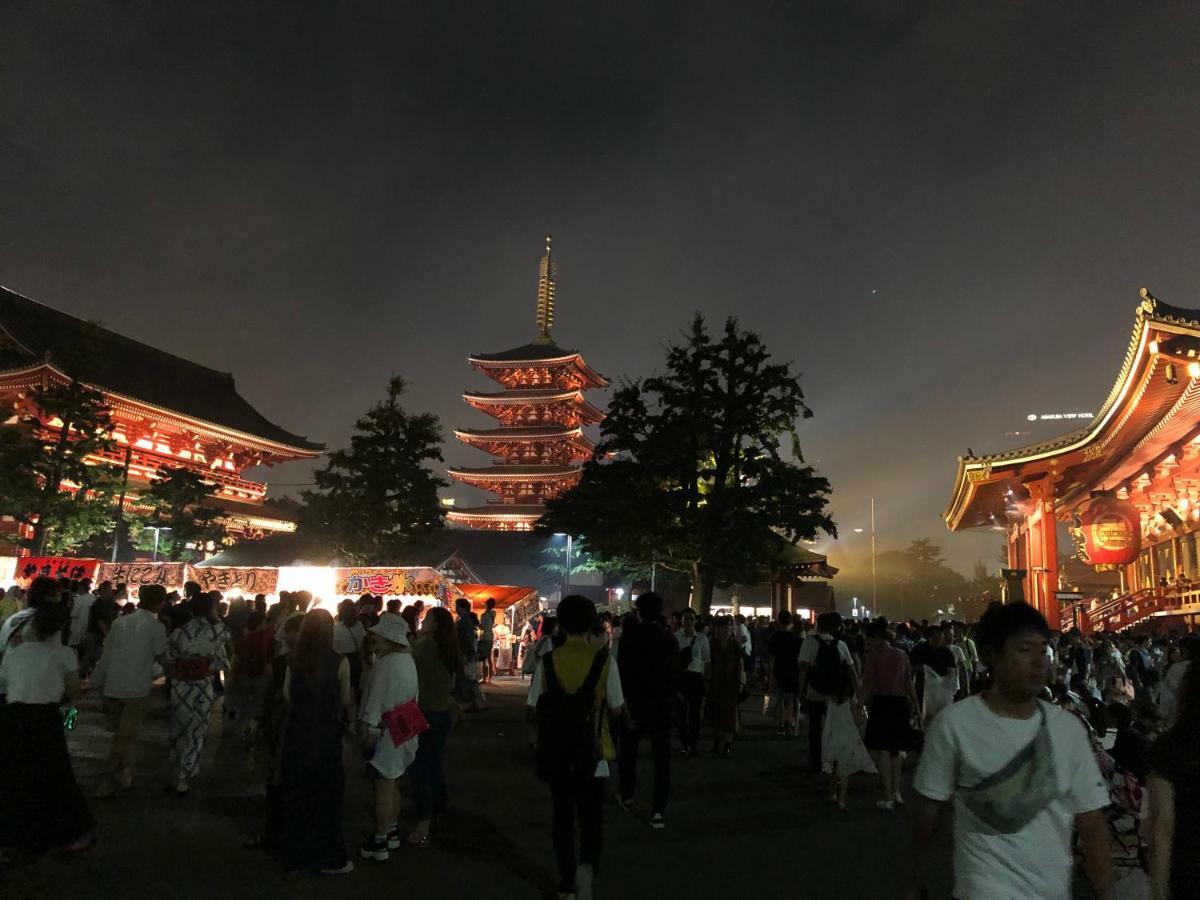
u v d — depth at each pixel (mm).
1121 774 5551
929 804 3098
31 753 6402
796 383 25250
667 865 7043
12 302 43000
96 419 31984
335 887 6199
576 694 6133
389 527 36562
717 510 24953
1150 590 31203
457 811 8789
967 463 35000
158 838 7258
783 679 15836
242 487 54875
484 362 66375
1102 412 27781
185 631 8992
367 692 6973
